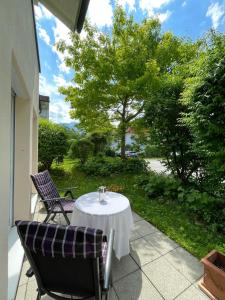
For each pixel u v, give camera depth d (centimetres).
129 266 232
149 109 500
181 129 447
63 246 121
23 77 234
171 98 452
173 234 302
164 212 385
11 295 180
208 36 296
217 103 295
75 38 703
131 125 785
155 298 188
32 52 351
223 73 285
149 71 648
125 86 709
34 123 521
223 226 309
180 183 454
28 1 278
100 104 762
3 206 129
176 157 486
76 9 246
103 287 138
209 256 201
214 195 365
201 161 425
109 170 745
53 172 737
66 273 138
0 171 122
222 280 179
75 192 525
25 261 240
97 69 704
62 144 713
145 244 279
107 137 974
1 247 125
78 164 840
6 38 140
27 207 321
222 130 297
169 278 214
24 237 125
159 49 730
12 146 312
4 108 132
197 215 364
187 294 193
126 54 704
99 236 117
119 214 230
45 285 149
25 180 320
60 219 363
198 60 320
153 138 504
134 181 623
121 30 723
